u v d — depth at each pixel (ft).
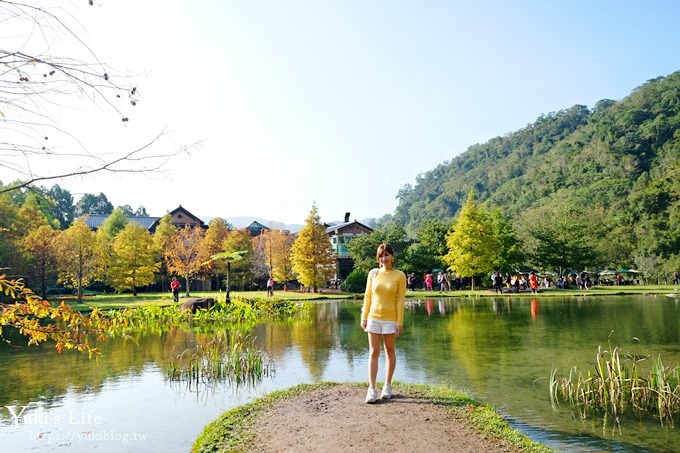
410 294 122.11
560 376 31.37
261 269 169.07
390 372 22.40
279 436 17.98
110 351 43.75
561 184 327.67
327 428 18.42
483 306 87.30
